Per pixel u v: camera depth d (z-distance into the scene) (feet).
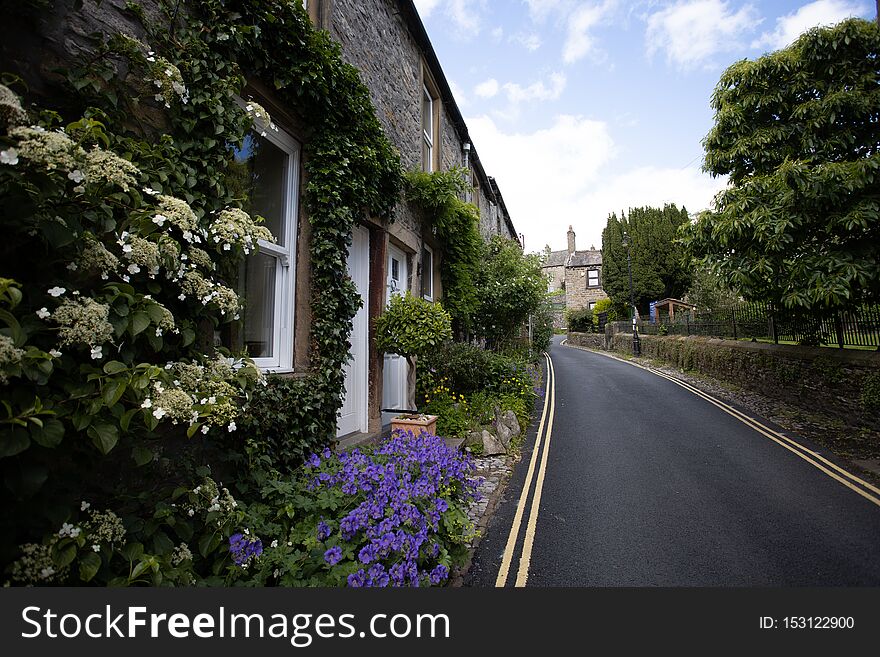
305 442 11.43
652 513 13.34
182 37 8.33
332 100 13.34
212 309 7.81
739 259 24.57
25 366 4.50
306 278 12.87
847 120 23.29
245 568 7.17
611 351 81.56
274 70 11.16
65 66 6.50
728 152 26.55
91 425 5.16
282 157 12.54
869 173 19.72
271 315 11.87
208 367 7.34
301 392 11.43
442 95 29.81
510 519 13.00
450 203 24.31
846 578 9.78
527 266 42.06
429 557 8.66
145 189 6.62
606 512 13.44
